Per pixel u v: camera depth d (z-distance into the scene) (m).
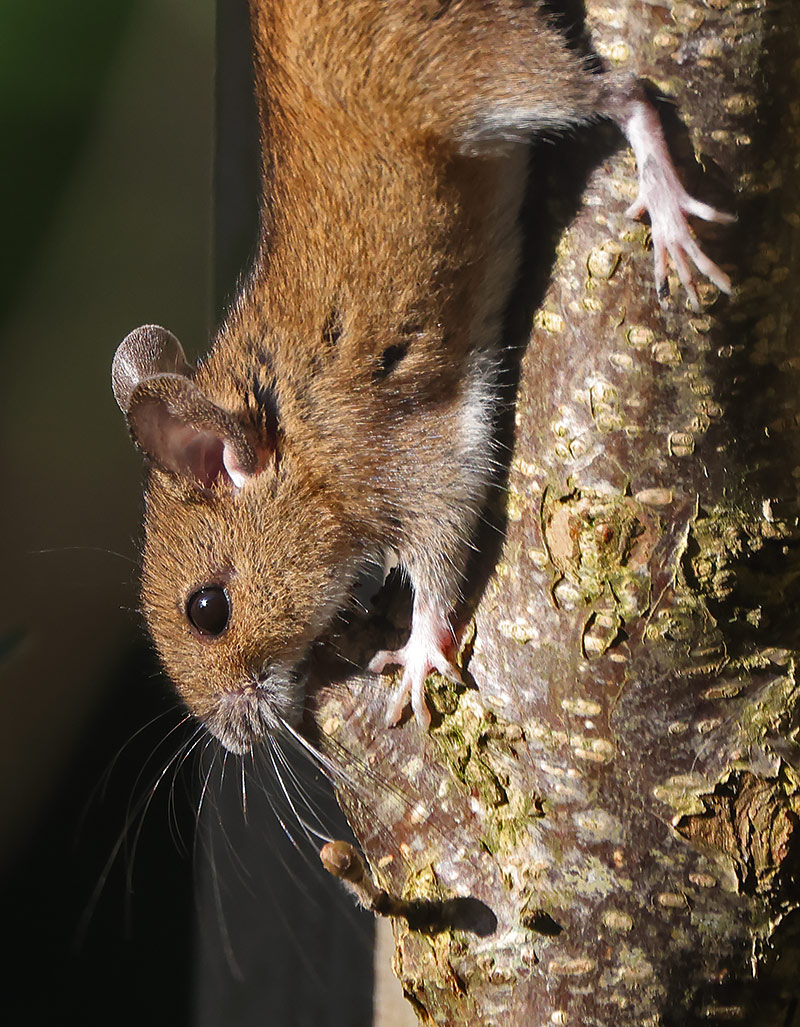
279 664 1.32
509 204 1.30
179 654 1.32
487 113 1.30
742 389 1.29
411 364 1.31
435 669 1.29
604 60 1.29
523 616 1.29
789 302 1.29
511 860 1.29
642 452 1.29
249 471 1.31
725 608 1.29
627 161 1.29
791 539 1.29
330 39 1.30
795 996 1.29
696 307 1.28
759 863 1.29
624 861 1.29
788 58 1.28
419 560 1.30
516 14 1.29
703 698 1.29
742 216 1.28
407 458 1.31
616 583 1.29
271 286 1.32
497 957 1.29
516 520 1.29
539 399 1.29
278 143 1.31
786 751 1.29
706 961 1.29
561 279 1.29
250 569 1.32
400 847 1.29
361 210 1.31
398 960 1.29
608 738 1.29
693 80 1.28
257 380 1.32
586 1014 1.29
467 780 1.29
